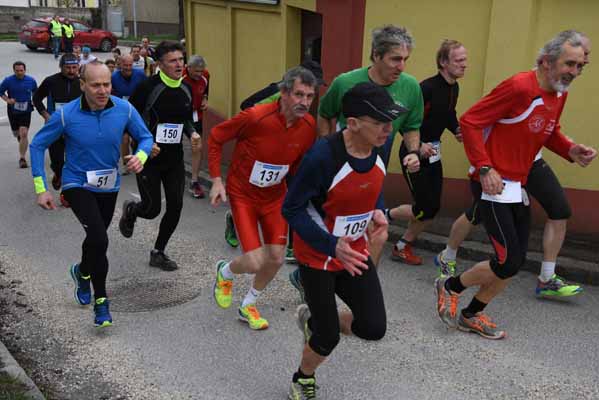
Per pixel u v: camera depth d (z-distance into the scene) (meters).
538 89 4.05
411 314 4.88
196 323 4.64
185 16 11.61
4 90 9.34
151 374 3.94
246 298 4.60
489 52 6.24
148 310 4.84
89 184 4.39
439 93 5.34
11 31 37.38
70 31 28.38
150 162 5.40
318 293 3.24
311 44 8.15
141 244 6.34
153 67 14.33
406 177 5.56
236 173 4.31
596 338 4.57
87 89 4.18
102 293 4.38
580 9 5.93
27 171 9.46
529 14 5.96
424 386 3.89
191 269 5.73
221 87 10.28
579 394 3.85
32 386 3.60
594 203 6.19
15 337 4.37
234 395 3.73
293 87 3.90
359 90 2.90
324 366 4.09
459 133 5.51
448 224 6.61
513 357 4.27
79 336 4.40
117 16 39.50
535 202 6.34
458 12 6.38
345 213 3.15
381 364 4.13
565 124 6.19
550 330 4.66
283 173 4.25
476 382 3.95
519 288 5.39
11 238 6.49
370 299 3.24
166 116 5.34
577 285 5.48
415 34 6.62
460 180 6.75
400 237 6.36
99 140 4.32
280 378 3.93
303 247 3.26
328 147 3.01
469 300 5.14
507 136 4.16
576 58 3.91
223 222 7.18
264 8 8.62
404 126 4.78
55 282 5.36
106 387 3.79
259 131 4.09
